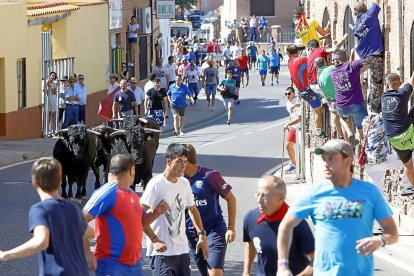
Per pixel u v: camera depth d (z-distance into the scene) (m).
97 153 40.72
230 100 71.62
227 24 152.00
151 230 20.53
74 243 16.91
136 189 41.12
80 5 72.00
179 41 114.88
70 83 62.50
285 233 16.72
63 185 38.97
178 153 21.11
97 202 19.16
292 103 48.12
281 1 151.88
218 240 22.39
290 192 42.53
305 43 45.00
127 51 85.00
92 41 74.44
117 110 53.53
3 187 41.84
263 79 103.81
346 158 16.53
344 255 16.50
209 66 80.56
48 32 68.00
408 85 29.55
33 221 16.52
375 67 35.97
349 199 16.52
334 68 35.91
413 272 27.16
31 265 27.16
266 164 51.34
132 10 86.69
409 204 33.34
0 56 58.38
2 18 58.31
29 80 62.44
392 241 16.58
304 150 45.38
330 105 38.38
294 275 17.52
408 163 30.42
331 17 45.72
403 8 33.78
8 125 59.72
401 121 29.50
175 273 21.56
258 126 70.50
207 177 22.31
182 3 181.25
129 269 19.36
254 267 26.39
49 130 63.44
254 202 39.38
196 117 76.12
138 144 37.81
